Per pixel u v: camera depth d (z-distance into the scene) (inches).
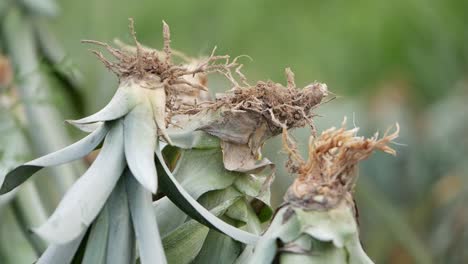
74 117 117.4
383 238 169.3
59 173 105.9
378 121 197.2
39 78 112.0
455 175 189.8
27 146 110.7
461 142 197.2
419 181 191.5
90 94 128.7
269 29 229.8
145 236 67.9
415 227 185.5
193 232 72.1
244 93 72.3
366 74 231.6
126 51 73.1
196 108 72.9
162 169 68.9
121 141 68.8
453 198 186.1
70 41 154.6
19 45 120.2
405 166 192.9
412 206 189.3
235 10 221.9
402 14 235.3
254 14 225.8
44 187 105.5
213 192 73.1
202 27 217.3
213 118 72.6
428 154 195.5
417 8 234.5
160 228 73.0
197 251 72.0
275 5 230.5
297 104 72.2
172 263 71.8
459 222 182.9
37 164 69.1
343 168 67.6
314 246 66.6
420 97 224.8
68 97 117.0
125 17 197.8
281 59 230.2
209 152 73.1
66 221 66.0
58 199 105.5
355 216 67.9
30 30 122.5
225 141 72.7
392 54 233.3
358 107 199.3
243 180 73.3
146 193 68.6
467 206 184.4
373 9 236.5
